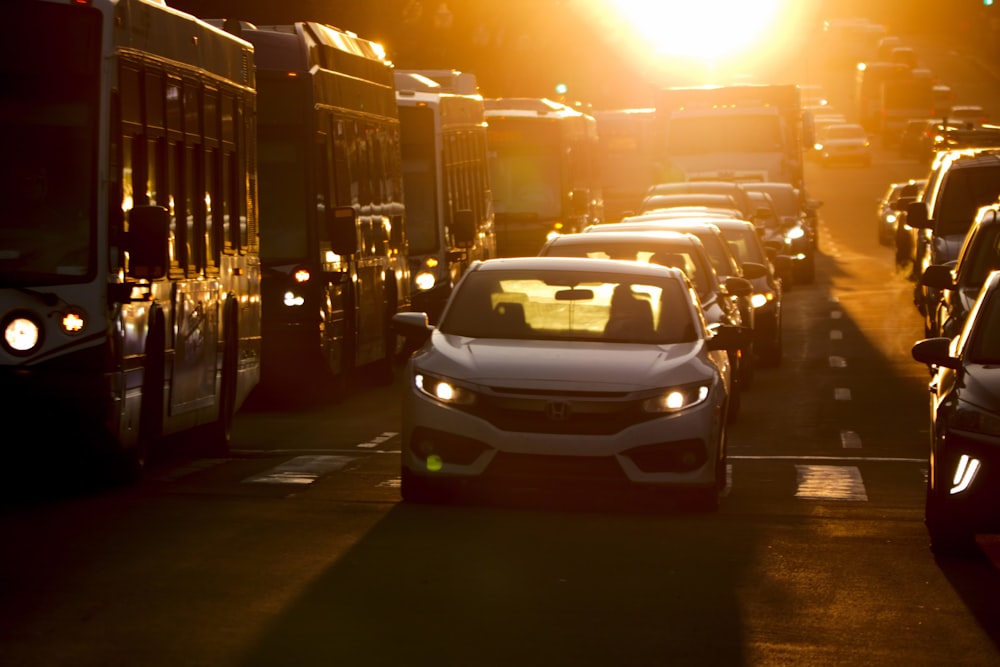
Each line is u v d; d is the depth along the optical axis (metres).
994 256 39.97
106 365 25.91
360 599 19.25
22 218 25.95
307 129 42.25
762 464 32.75
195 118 30.77
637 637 17.72
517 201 76.44
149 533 23.20
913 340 60.62
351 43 47.31
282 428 38.72
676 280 28.94
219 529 23.61
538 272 28.80
